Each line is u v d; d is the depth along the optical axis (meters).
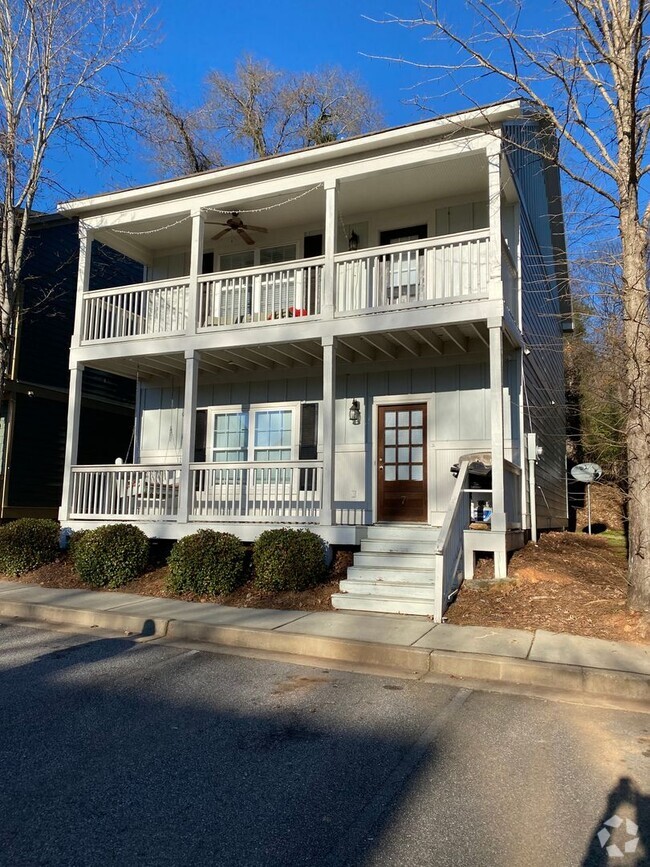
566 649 6.08
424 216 11.48
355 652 6.34
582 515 19.28
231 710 4.85
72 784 3.60
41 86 11.75
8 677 5.70
